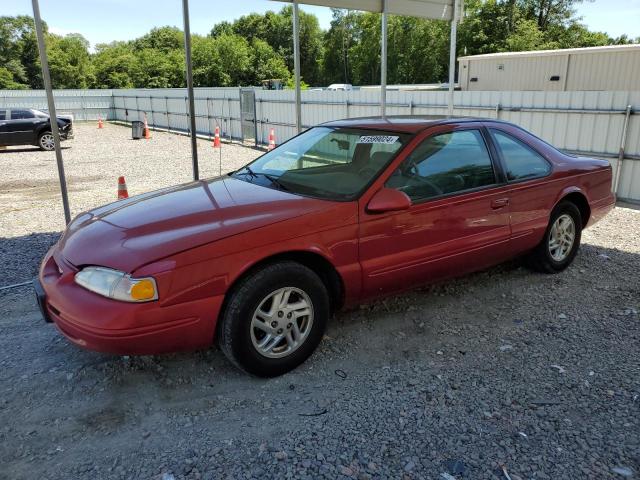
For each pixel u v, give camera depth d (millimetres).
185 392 3141
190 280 2879
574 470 2475
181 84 73688
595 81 17938
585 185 5078
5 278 5121
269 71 79375
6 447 2666
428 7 8172
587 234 6742
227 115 21469
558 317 4141
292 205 3402
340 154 4062
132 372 3357
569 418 2863
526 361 3475
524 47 55906
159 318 2828
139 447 2660
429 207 3768
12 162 15164
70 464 2541
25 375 3324
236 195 3658
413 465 2514
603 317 4137
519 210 4430
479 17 61250
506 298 4512
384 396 3086
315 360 3498
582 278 4992
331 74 92500
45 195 10094
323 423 2840
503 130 4547
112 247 3027
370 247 3525
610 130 9047
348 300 3566
